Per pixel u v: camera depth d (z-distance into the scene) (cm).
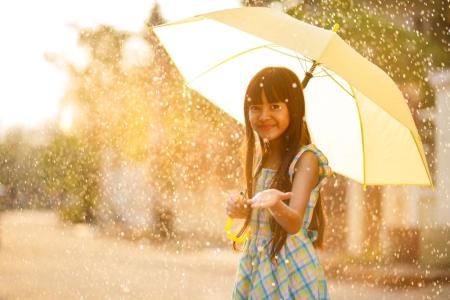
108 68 1989
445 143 1216
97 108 2022
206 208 1662
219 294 746
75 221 1809
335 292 775
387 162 333
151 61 1873
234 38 356
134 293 730
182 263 1007
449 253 1051
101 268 910
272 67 306
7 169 2195
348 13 1261
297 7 1231
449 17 1284
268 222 290
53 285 755
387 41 1278
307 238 292
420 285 829
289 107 299
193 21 345
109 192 1858
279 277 284
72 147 2086
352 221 1197
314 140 356
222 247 1280
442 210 1172
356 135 341
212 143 1692
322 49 288
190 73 362
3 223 1750
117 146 1916
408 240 1093
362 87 290
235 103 359
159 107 1833
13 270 862
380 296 754
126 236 1458
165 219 1598
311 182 288
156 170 1784
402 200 1183
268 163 305
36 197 2147
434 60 1280
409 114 316
